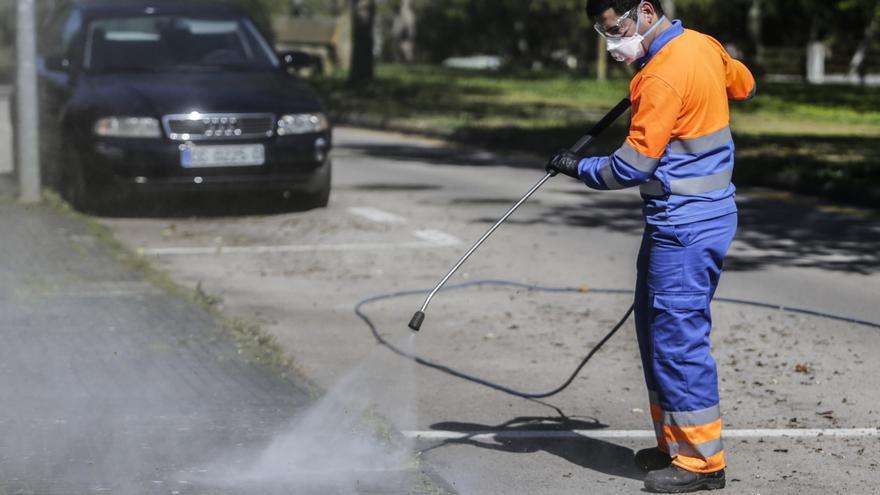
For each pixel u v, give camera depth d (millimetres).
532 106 45469
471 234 18078
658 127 7363
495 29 134375
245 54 21250
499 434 9000
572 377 9602
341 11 148000
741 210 20938
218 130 18984
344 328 12398
